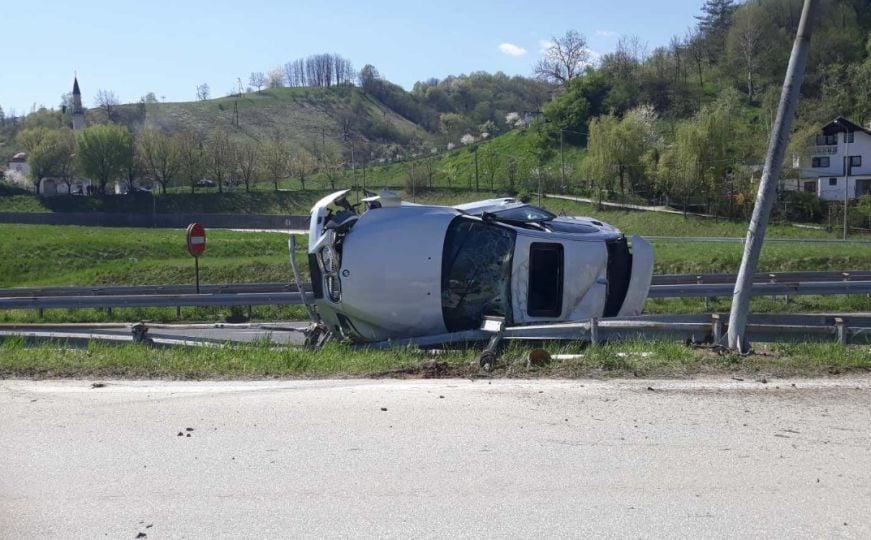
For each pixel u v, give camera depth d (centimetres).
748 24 7988
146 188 8862
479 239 1241
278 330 1382
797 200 5641
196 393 818
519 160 8225
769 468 589
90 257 4172
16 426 705
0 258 4022
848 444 641
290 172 8388
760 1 8088
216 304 1992
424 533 488
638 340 1050
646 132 6538
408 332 1254
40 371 966
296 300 2012
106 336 1327
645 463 598
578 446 635
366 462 604
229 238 4762
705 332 1041
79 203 7638
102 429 693
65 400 793
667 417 712
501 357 1011
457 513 514
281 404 761
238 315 2248
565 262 1246
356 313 1241
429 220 1240
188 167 8000
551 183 6700
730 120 6028
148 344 1222
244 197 7775
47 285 3444
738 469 587
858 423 696
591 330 1059
